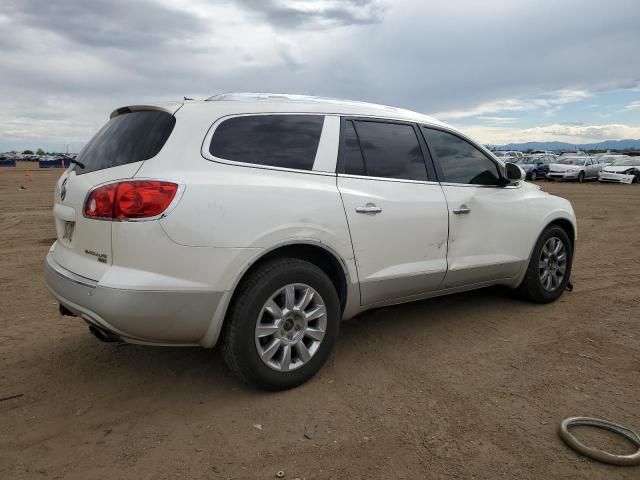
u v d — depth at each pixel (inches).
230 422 115.9
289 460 102.2
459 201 165.9
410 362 147.3
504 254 181.8
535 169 1241.4
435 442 107.9
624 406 121.9
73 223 126.7
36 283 236.1
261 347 124.6
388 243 146.4
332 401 125.2
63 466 100.3
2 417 118.2
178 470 99.0
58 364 147.1
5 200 653.3
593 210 579.5
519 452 104.2
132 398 127.3
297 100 142.9
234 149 125.3
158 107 126.9
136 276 110.0
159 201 110.3
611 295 215.6
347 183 140.1
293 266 126.3
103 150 129.6
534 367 143.6
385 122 156.0
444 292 169.5
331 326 135.3
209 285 115.0
